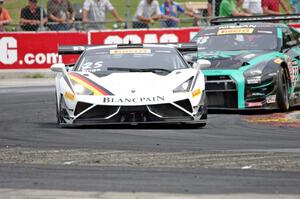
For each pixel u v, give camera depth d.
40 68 61.41
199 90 31.62
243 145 27.33
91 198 18.52
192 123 32.09
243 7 63.22
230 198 18.38
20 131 31.78
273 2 63.62
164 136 29.64
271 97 38.06
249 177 21.12
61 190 19.48
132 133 30.48
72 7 63.56
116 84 31.28
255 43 41.28
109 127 32.62
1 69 61.12
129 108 30.44
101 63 34.09
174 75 32.12
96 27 63.47
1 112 40.00
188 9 66.12
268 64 38.44
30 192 19.22
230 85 37.72
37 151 25.89
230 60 38.94
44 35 61.25
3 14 62.31
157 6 63.47
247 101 37.72
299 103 41.59
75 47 35.97
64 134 30.38
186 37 61.88
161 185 20.08
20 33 60.97
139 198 18.44
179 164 23.14
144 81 31.44
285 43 41.47
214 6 64.06
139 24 63.47
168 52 35.09
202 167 22.62
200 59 38.09
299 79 41.66
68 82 31.89
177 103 30.73
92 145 27.25
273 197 18.50
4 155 25.06
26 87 54.44
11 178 21.14
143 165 23.00
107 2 63.78
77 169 22.44
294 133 30.78
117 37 61.50
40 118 37.12
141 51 35.06
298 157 24.33
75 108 30.94
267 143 27.83
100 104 30.59
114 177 21.19
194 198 18.38
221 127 32.75
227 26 43.06
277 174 21.52
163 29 61.72
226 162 23.44
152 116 30.59
